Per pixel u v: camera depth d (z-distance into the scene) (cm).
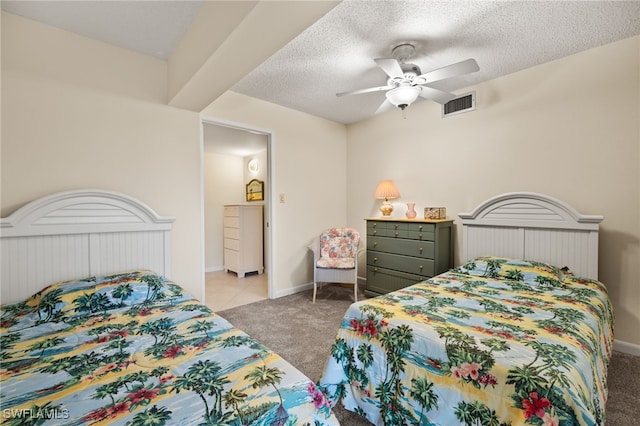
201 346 122
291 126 370
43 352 118
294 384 96
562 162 249
